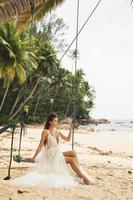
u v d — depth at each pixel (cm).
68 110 7450
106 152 1806
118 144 2855
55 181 727
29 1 1111
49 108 6994
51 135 786
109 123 12700
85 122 9006
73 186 732
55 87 6681
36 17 1282
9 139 2452
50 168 762
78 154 1548
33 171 777
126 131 6769
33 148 1719
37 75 4212
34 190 686
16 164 1021
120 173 969
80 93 7788
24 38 3138
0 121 3350
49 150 775
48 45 4294
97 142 2959
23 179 734
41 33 5372
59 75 6141
